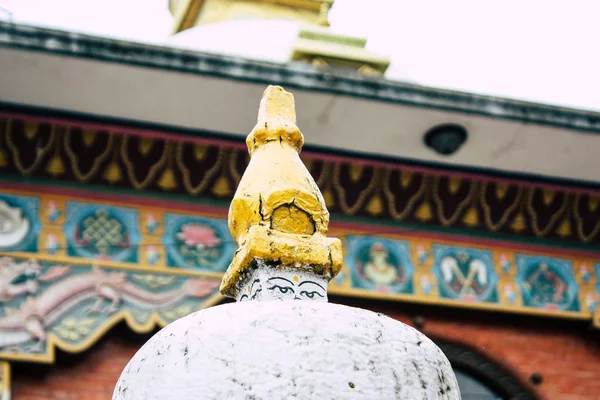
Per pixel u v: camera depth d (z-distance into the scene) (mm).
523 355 12188
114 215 11203
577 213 12570
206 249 11289
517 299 12227
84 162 11180
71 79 10195
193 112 10812
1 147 10961
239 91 10352
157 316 10805
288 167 3115
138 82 10211
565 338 12453
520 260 12453
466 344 12055
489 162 11867
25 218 10938
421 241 12180
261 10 15125
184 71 10016
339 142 11406
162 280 11016
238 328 2625
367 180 11859
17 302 10523
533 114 10898
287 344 2590
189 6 15539
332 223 11984
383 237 12070
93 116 10898
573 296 12453
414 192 12047
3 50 9656
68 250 10898
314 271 3010
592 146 11484
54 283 10703
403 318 11992
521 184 12234
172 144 11219
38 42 9617
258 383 2547
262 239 2963
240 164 11406
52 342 10422
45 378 10492
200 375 2586
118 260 11000
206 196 11531
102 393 10555
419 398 2625
